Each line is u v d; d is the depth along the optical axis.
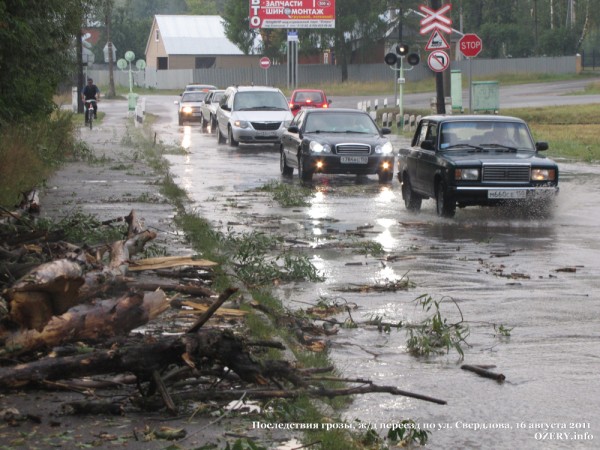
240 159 59.50
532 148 36.19
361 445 11.71
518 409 13.42
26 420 11.72
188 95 102.62
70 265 12.75
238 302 18.02
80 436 11.22
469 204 34.06
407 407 13.48
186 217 29.64
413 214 35.56
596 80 160.50
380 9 170.00
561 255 26.39
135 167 49.16
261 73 180.38
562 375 15.07
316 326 17.73
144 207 33.16
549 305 19.95
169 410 11.83
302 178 46.66
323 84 165.75
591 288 21.80
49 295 12.77
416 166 36.50
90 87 85.50
